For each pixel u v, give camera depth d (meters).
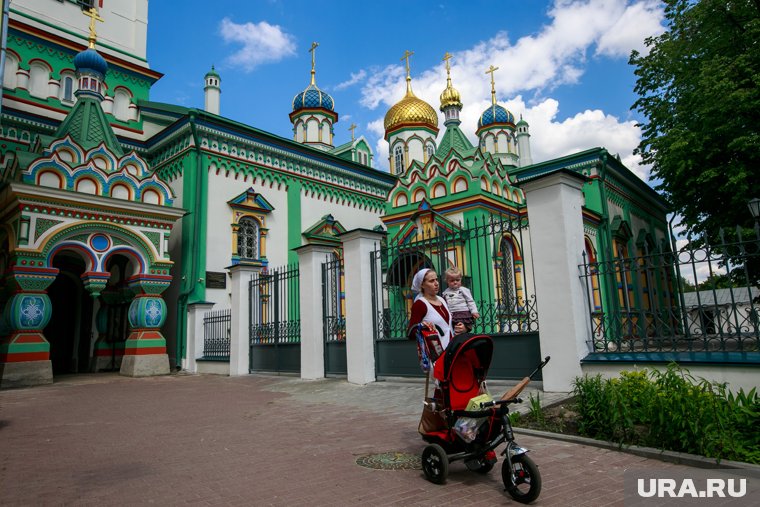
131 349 17.09
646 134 19.09
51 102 20.83
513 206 17.83
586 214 20.38
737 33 16.70
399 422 7.08
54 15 21.70
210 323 17.88
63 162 15.82
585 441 5.54
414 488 4.26
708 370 6.63
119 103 23.27
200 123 20.28
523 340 8.98
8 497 4.29
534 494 3.75
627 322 7.96
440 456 4.25
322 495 4.15
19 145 19.59
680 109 17.56
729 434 4.84
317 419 7.64
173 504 4.05
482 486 4.25
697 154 16.36
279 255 22.44
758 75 14.51
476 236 9.79
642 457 5.03
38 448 6.21
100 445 6.31
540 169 24.23
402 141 33.19
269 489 4.35
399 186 18.66
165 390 12.44
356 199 26.77
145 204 17.11
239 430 7.04
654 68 18.44
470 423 4.14
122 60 23.23
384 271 13.75
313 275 12.93
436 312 4.84
